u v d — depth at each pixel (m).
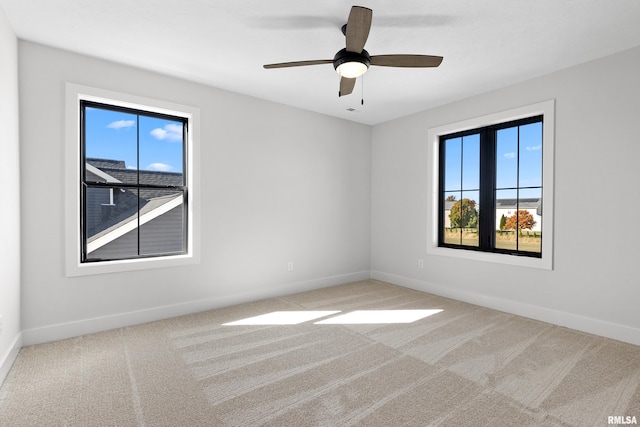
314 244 4.33
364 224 4.91
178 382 2.02
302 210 4.20
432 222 4.13
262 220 3.83
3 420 1.64
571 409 1.74
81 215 2.82
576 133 2.88
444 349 2.49
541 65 2.90
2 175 2.07
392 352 2.44
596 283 2.77
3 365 2.05
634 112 2.56
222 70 3.04
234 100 3.59
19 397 1.84
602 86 2.73
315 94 3.67
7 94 2.17
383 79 3.22
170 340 2.65
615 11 2.09
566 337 2.71
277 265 3.98
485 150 3.68
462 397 1.86
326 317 3.21
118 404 1.79
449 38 2.45
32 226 2.52
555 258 3.02
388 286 4.49
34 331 2.53
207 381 2.03
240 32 2.39
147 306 3.07
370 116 4.51
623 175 2.62
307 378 2.07
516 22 2.23
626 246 2.61
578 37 2.42
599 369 2.16
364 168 4.89
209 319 3.14
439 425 1.62
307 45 2.59
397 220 4.59
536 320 3.13
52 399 1.83
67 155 2.63
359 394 1.89
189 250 3.34
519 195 3.42
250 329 2.89
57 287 2.63
